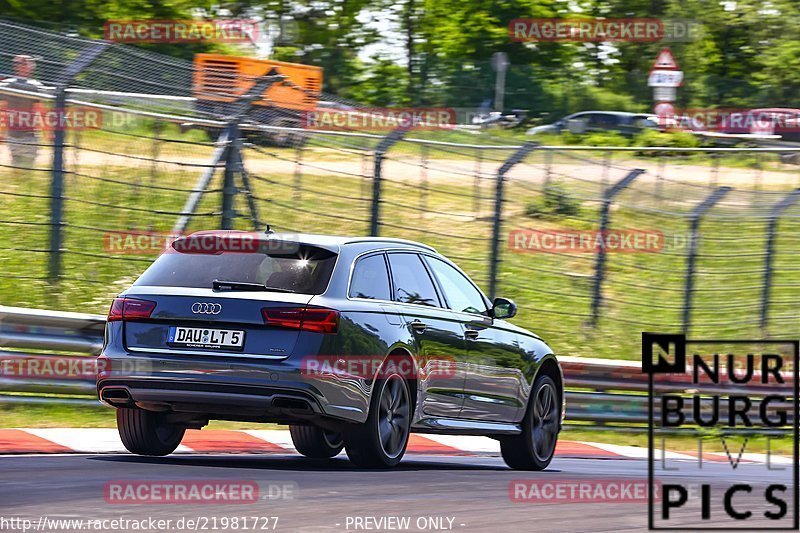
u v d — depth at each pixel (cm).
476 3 16738
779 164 8975
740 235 6881
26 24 12438
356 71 15675
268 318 2742
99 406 3972
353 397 2805
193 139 5628
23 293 4844
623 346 5775
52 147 4891
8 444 3142
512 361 3391
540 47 16838
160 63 4875
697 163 9044
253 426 4131
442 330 3112
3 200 5391
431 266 3234
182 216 5006
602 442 4888
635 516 2366
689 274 5928
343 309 2805
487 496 2544
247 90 5003
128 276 5253
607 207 5972
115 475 2548
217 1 15325
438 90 13975
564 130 12269
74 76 4775
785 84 18988
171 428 3088
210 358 2745
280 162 6519
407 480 2733
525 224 6631
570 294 5981
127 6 12975
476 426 3244
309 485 2531
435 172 7294
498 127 11100
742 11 19675
